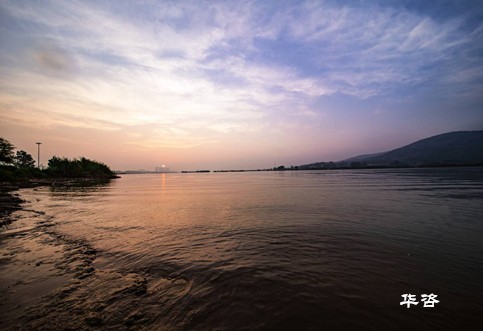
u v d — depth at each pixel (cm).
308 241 1018
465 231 1145
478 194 2612
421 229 1190
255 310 512
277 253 873
